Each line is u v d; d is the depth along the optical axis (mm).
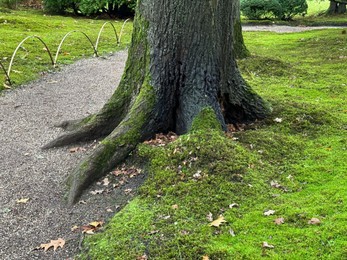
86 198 4387
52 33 14102
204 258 3234
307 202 3979
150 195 4152
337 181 4367
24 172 5035
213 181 4203
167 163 4527
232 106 5805
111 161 4754
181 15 5070
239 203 3975
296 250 3283
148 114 5105
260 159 4766
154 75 5230
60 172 5023
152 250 3367
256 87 8172
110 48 12852
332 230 3480
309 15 25641
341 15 24000
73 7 20922
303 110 6180
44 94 8102
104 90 8570
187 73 5219
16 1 20281
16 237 3846
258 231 3557
